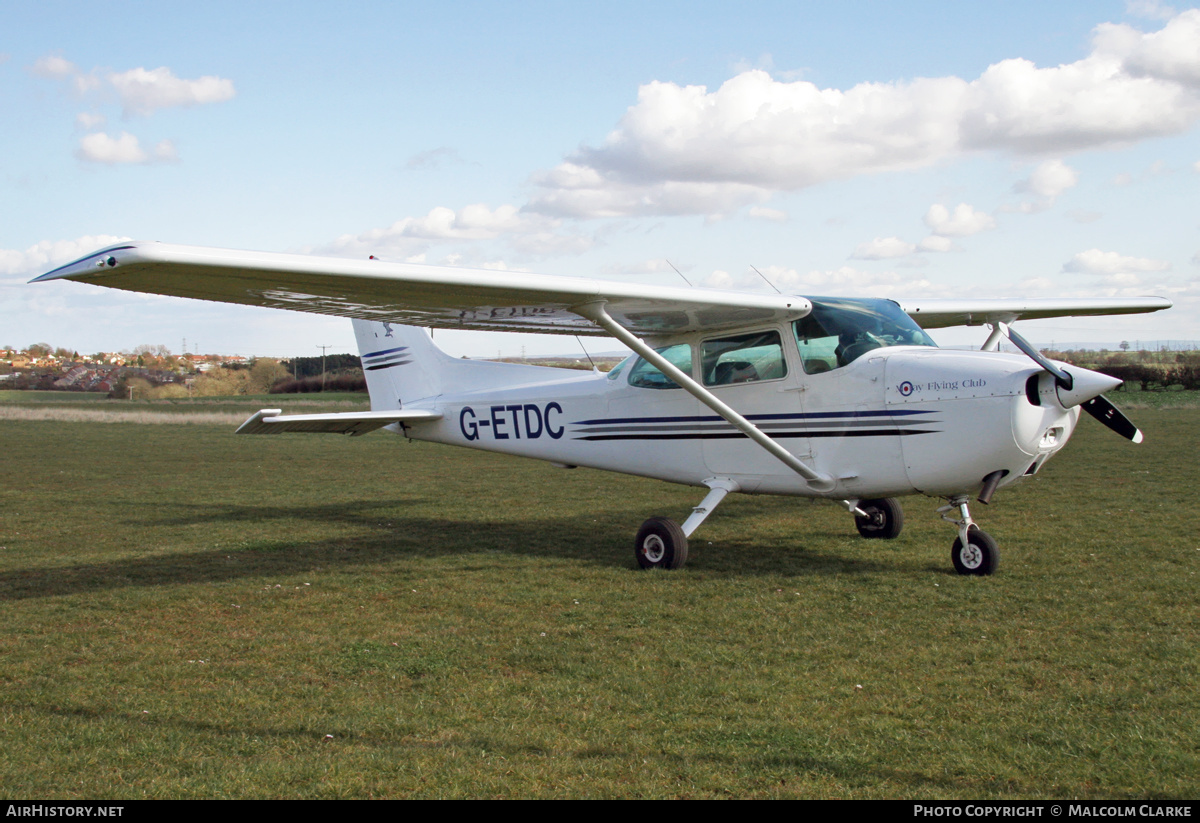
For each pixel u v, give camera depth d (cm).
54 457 1605
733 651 403
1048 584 524
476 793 259
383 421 843
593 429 743
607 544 721
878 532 702
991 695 338
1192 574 543
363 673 380
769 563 615
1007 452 521
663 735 303
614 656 399
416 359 910
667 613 479
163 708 337
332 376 5525
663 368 571
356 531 802
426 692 353
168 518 897
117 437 2095
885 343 592
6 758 289
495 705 336
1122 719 310
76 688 363
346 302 512
